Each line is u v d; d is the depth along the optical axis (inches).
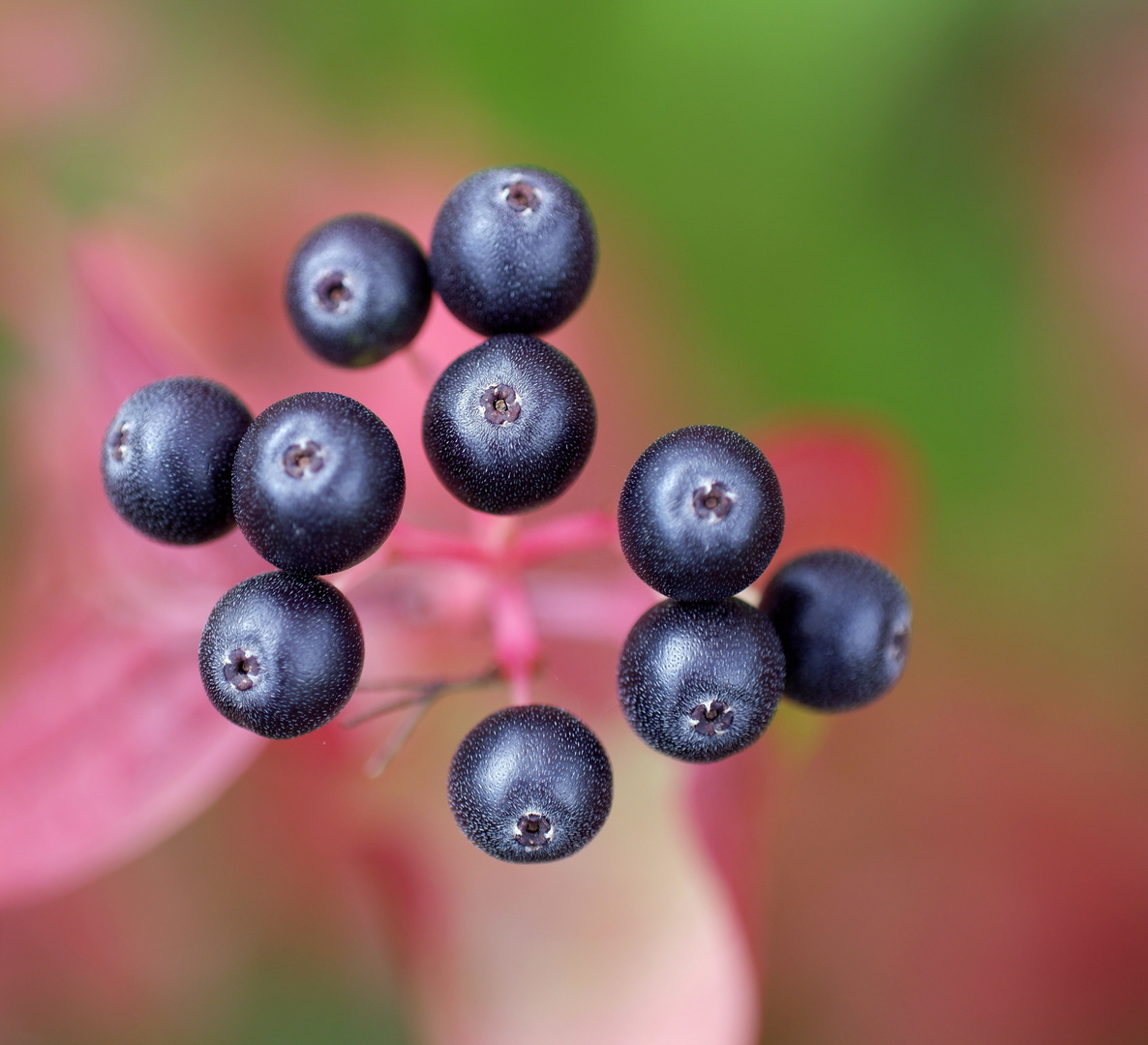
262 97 8.8
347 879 7.8
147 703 7.3
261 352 7.9
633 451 8.3
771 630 6.7
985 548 9.0
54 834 7.2
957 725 8.4
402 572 7.3
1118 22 9.0
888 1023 8.1
